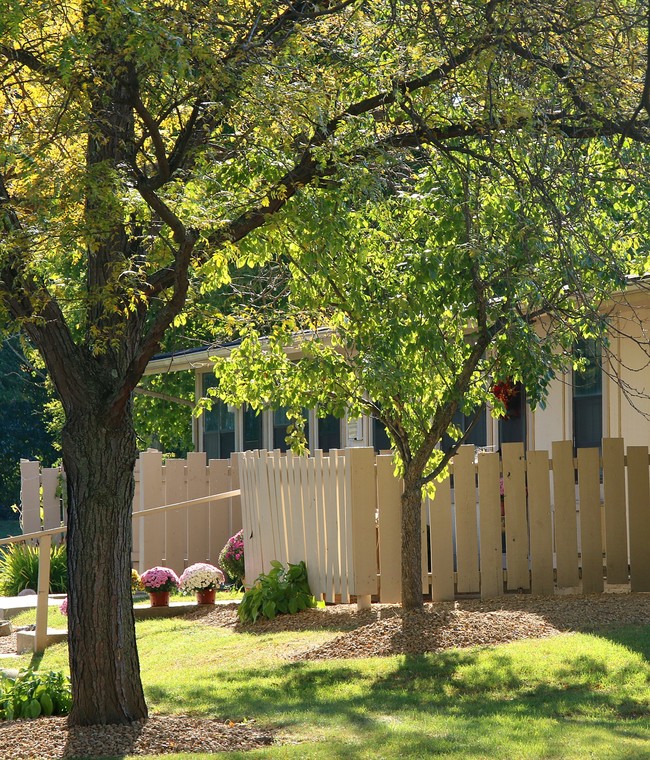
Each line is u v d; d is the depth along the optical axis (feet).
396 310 54.80
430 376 58.85
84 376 42.60
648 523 68.64
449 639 54.70
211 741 39.70
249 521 81.61
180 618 74.59
